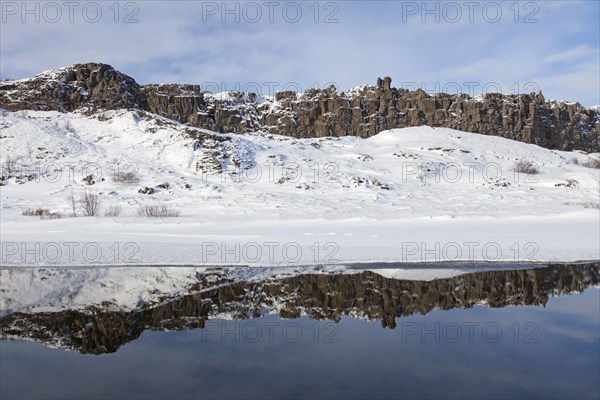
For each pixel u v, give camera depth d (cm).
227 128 7562
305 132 7925
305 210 3834
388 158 6431
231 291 1299
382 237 2389
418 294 1262
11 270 1614
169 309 1113
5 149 5347
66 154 5472
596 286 1348
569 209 3662
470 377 710
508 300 1193
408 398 645
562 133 8962
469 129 8375
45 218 3203
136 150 5834
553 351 820
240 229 2795
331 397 644
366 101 8300
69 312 1088
